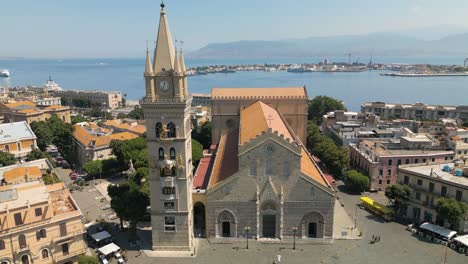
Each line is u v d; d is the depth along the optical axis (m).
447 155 118.50
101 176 136.62
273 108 122.62
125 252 81.94
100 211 106.31
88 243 87.00
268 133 81.69
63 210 75.56
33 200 71.69
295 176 83.62
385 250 81.62
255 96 123.69
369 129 157.75
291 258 79.56
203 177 101.38
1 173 116.44
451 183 87.75
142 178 110.81
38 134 161.25
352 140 146.62
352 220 96.69
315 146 137.38
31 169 113.44
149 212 98.25
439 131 149.88
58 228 72.88
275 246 84.62
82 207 109.12
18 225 68.00
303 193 84.25
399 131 147.50
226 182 84.56
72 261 75.81
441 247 82.50
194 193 87.50
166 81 76.31
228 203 85.69
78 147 155.88
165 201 81.94
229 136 120.50
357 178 114.25
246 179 84.44
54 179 112.44
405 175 98.94
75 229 75.06
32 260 70.31
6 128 148.62
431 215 92.00
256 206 85.19
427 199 93.19
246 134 92.75
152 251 83.94
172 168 80.31
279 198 84.69
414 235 88.25
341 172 123.56
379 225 93.81
